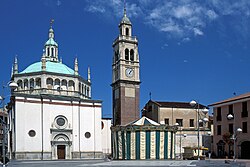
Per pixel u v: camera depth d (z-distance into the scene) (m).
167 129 52.03
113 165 37.62
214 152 69.94
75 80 72.31
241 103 63.56
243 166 35.16
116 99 81.38
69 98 68.31
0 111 78.94
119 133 54.25
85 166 37.16
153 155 51.06
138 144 51.34
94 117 70.62
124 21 83.75
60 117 67.06
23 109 63.06
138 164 38.84
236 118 64.50
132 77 81.19
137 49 83.31
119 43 82.06
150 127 51.34
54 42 82.44
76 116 68.75
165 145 51.69
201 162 41.66
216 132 70.25
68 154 66.75
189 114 78.94
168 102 81.62
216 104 70.25
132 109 79.62
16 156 61.06
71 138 67.50
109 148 80.06
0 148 83.31
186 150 57.50
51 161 56.72
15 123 61.97
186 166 34.25
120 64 80.56
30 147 62.88
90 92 79.94
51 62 75.94
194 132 77.25
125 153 52.66
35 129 64.00
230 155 63.88
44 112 65.25
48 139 64.94
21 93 63.47
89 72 80.69
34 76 69.44
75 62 73.88
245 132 61.62
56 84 70.50
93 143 69.56
